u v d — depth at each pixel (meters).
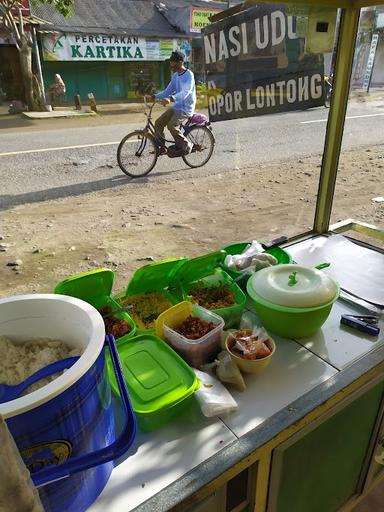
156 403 0.71
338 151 1.40
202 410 0.73
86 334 0.66
